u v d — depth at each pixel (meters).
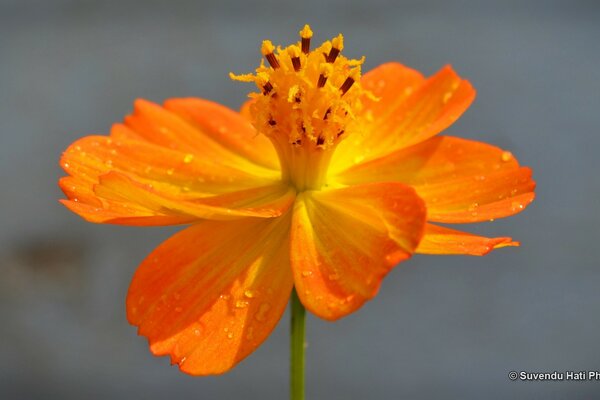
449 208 0.21
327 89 0.21
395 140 0.22
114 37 0.46
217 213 0.19
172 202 0.19
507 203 0.20
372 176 0.21
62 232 0.37
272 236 0.20
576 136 0.39
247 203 0.21
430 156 0.21
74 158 0.21
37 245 0.37
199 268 0.20
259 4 0.46
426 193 0.21
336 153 0.22
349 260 0.19
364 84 0.22
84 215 0.20
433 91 0.22
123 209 0.20
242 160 0.22
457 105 0.21
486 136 0.39
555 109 0.40
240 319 0.19
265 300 0.20
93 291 0.36
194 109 0.22
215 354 0.19
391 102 0.22
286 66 0.21
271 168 0.22
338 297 0.19
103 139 0.21
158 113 0.22
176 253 0.20
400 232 0.19
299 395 0.20
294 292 0.20
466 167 0.21
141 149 0.21
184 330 0.19
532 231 0.36
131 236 0.37
